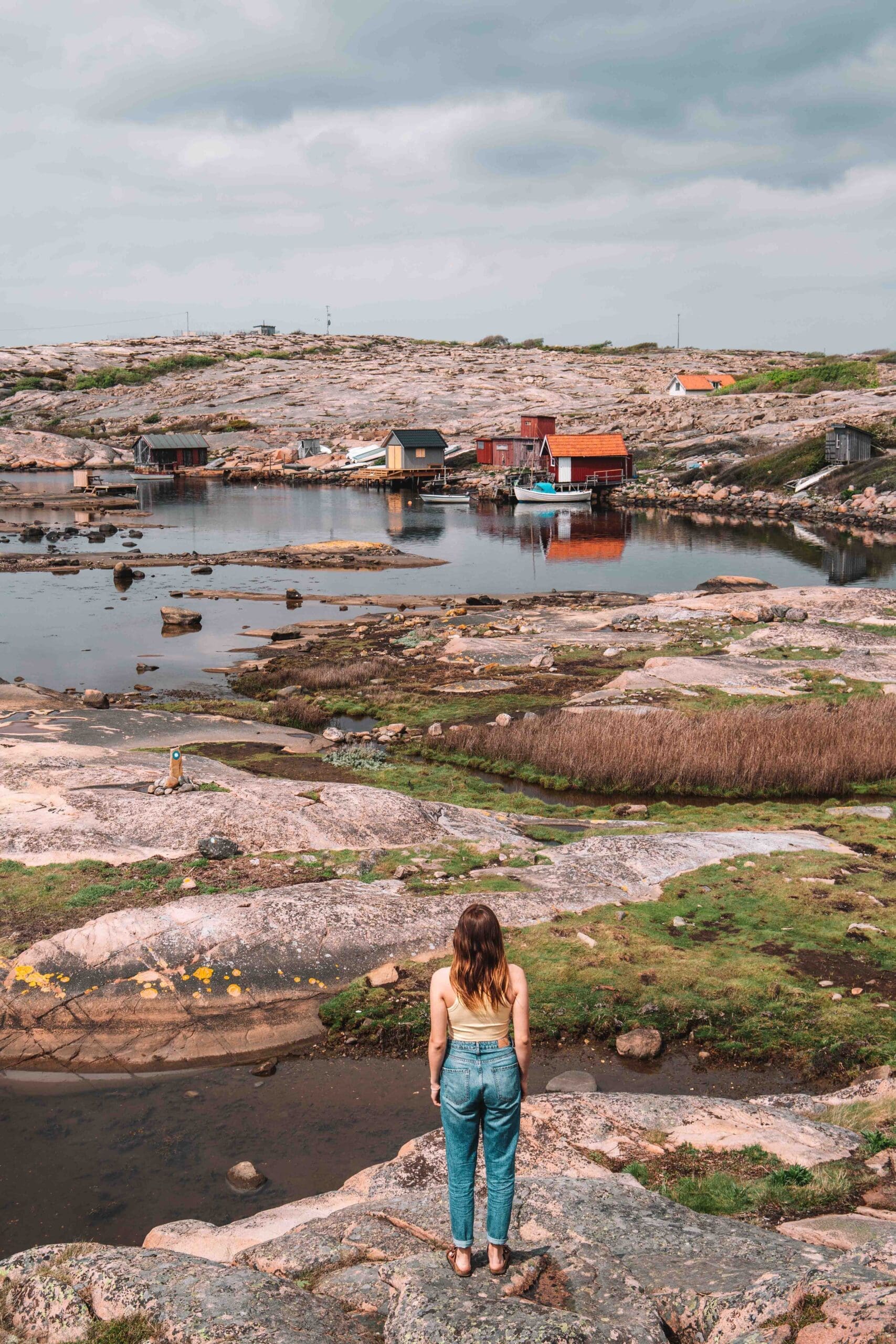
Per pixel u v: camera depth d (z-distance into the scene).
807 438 97.62
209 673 34.72
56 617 44.72
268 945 13.64
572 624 40.38
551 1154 8.59
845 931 14.45
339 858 16.64
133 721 25.97
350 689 31.66
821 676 30.56
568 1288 5.13
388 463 111.25
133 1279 5.36
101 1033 12.30
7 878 15.47
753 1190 7.45
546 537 72.94
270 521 82.44
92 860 16.14
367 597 48.41
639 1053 11.73
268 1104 11.01
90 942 13.48
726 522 80.00
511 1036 5.06
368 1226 6.55
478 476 108.81
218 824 17.58
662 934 14.48
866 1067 11.34
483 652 35.53
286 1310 5.06
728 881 16.27
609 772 23.33
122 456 130.50
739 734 23.98
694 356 197.88
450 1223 5.48
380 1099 11.06
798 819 20.11
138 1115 10.81
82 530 74.38
